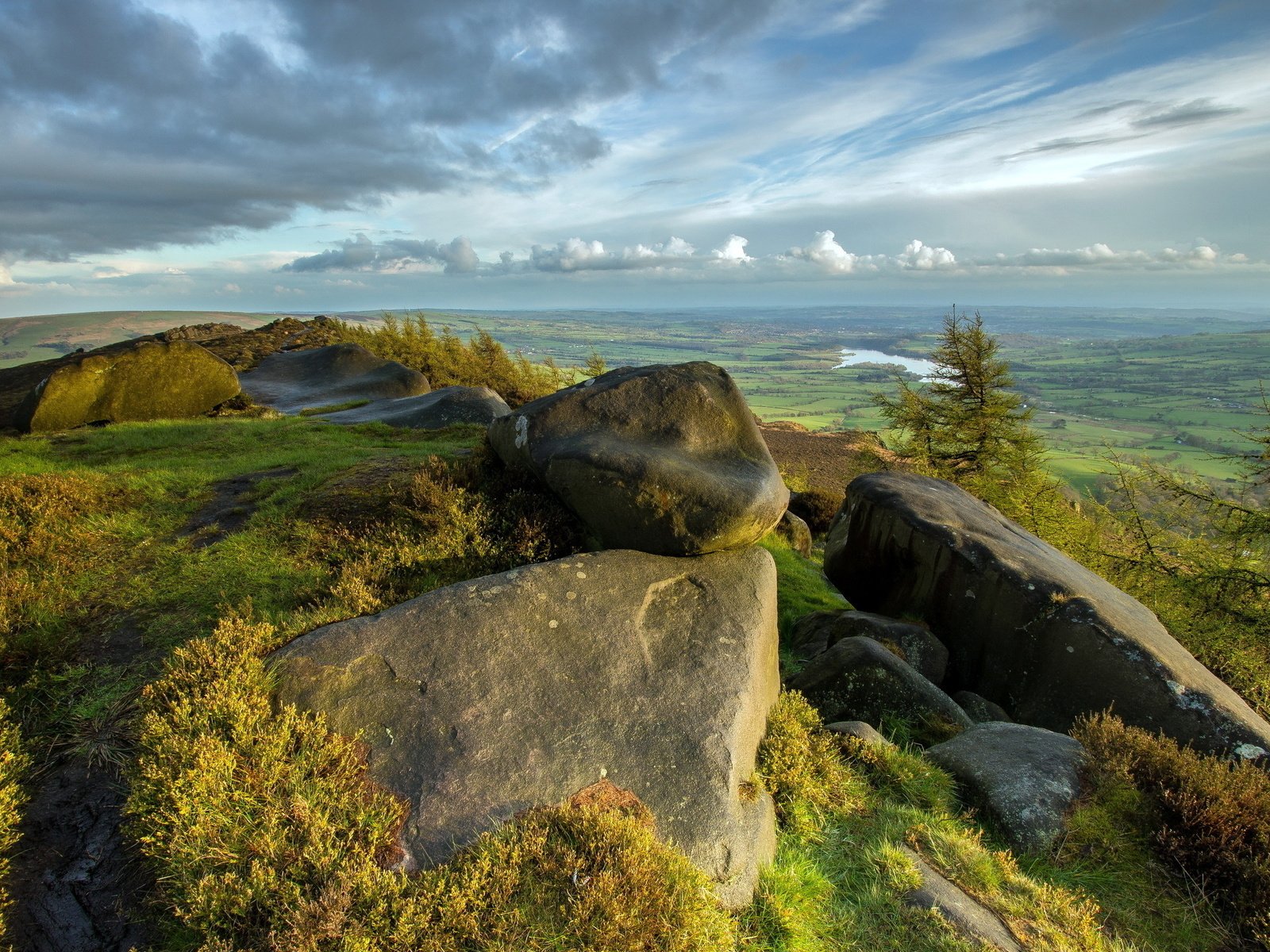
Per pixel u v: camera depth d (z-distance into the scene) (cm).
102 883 439
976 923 477
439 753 510
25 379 2175
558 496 876
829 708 833
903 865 525
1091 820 601
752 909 468
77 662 655
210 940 381
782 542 1781
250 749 489
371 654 576
